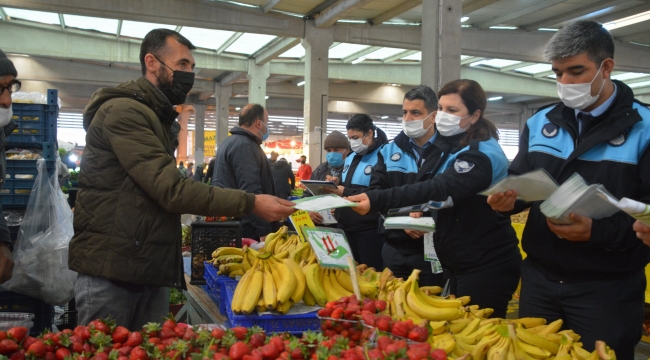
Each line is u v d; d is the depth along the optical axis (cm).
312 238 207
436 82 818
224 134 2398
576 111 197
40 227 331
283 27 1392
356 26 1438
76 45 1683
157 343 159
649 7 1186
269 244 263
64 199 353
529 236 203
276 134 3350
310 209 196
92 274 200
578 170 190
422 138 283
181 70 220
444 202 216
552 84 2198
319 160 1420
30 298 345
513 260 237
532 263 209
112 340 160
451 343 158
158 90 216
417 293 186
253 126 379
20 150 359
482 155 220
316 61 1423
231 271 245
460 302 189
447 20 817
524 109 2666
